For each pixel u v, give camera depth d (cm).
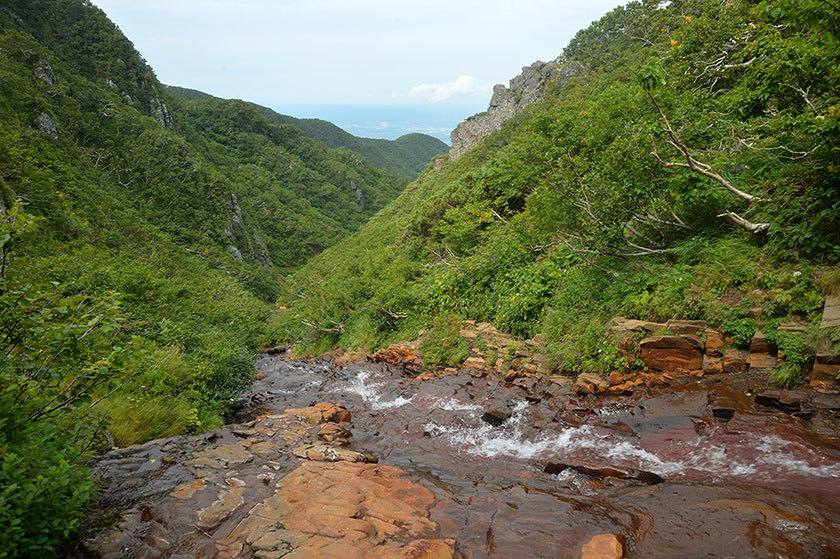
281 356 2266
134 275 1111
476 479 444
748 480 365
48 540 264
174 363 755
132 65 12494
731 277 611
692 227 741
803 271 550
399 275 1581
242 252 8750
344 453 483
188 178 8431
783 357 518
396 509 348
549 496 377
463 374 885
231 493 377
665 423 501
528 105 5675
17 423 303
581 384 661
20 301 309
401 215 4675
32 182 2716
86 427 380
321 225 12912
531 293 963
